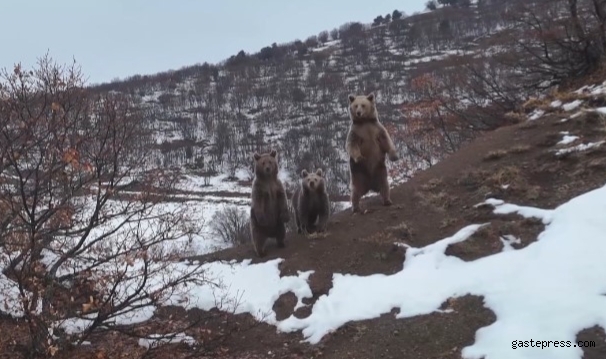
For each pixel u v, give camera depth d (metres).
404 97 68.00
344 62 110.12
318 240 10.11
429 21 121.44
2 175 8.94
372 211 10.71
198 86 105.88
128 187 11.44
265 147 61.88
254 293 9.22
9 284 8.44
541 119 12.45
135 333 8.06
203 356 7.83
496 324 6.56
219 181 50.47
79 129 10.01
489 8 117.44
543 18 20.70
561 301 6.38
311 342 7.60
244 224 26.83
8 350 7.78
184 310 9.31
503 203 9.31
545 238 7.86
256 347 7.96
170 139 71.00
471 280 7.50
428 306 7.36
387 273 8.60
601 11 16.19
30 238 7.85
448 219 9.46
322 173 10.60
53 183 10.00
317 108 82.38
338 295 8.34
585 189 8.91
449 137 20.78
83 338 7.66
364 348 7.05
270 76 108.19
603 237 7.26
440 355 6.50
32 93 8.85
